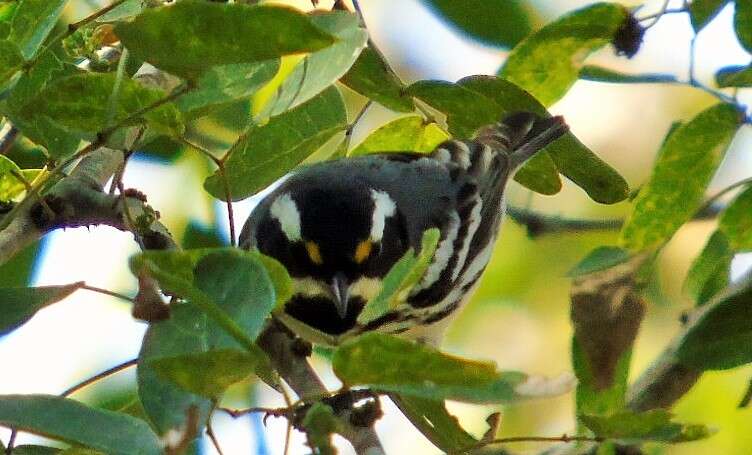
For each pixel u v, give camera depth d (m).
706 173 8.88
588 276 7.94
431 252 6.33
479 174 11.60
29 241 8.90
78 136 7.80
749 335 8.18
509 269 13.23
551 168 9.59
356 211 10.05
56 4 7.63
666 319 12.91
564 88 9.67
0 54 6.94
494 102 8.60
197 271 5.95
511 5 10.88
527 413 12.37
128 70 9.36
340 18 7.01
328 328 10.12
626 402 8.66
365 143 10.42
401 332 11.02
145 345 5.78
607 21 9.27
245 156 8.59
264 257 5.95
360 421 7.70
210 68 6.39
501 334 13.12
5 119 8.69
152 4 8.35
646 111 13.78
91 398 10.99
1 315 6.32
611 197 9.41
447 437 7.58
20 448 6.90
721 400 12.23
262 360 5.54
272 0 10.97
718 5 8.81
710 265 9.18
